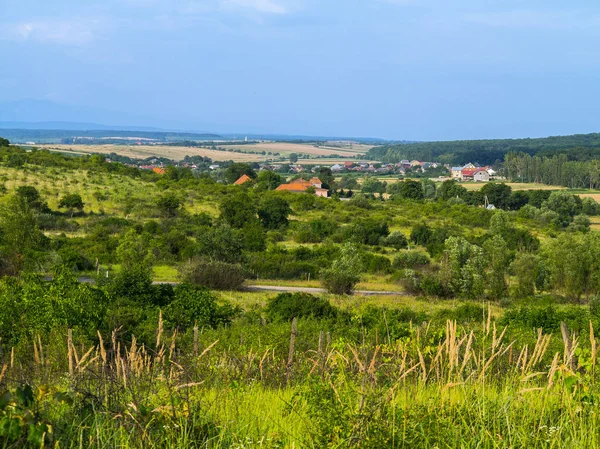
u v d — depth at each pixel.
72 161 110.50
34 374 6.53
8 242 41.75
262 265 50.12
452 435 5.48
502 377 7.34
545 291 46.38
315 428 5.48
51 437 4.70
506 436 5.55
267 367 8.88
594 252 43.31
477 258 43.00
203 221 73.69
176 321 22.06
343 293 42.34
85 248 51.62
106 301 17.78
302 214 89.75
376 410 5.30
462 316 25.91
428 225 84.44
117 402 5.57
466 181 199.25
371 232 72.75
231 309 25.66
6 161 99.94
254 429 5.86
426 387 6.83
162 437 5.23
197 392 6.44
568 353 6.70
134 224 68.31
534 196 120.81
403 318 25.73
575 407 5.91
